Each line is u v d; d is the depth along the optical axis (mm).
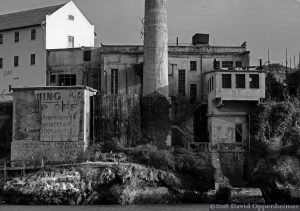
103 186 65250
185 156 70125
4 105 81438
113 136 73875
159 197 65500
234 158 72938
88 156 70500
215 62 80312
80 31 92500
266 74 79500
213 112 74938
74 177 65125
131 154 70625
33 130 73312
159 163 68375
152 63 76938
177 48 81750
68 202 64125
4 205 63312
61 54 85000
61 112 72625
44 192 64250
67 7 90375
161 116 75750
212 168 69625
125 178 65125
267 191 66938
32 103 73688
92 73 83250
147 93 76688
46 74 85062
